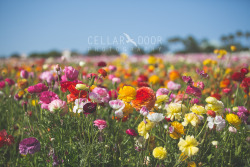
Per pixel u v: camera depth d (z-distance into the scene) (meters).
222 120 1.81
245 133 2.29
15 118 2.98
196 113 1.83
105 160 1.78
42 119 2.01
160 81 4.28
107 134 1.92
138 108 1.80
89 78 2.10
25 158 1.89
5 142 1.86
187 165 1.81
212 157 2.07
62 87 1.87
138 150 1.88
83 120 1.93
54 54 18.42
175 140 2.00
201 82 2.32
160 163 1.76
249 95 3.17
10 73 5.93
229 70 4.71
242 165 2.17
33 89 2.09
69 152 1.85
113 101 1.78
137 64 11.13
